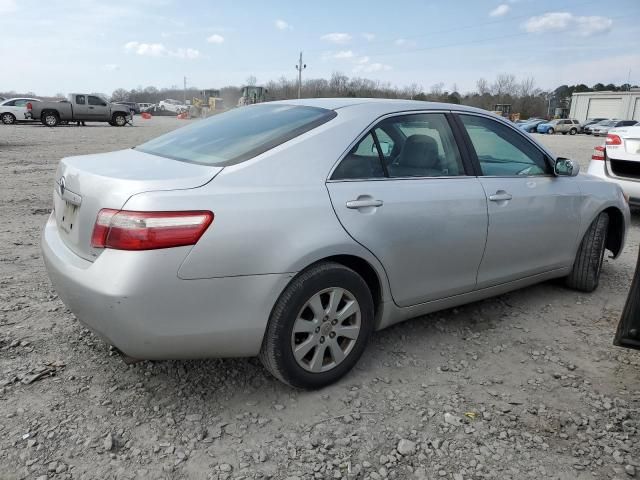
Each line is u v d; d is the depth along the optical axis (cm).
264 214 263
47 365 315
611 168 730
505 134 397
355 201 295
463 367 334
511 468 245
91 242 255
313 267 282
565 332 390
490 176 373
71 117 2895
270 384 306
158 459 242
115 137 2062
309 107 333
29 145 1656
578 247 449
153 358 256
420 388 308
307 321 284
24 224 646
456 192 345
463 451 255
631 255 595
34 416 268
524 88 8631
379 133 322
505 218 372
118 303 239
